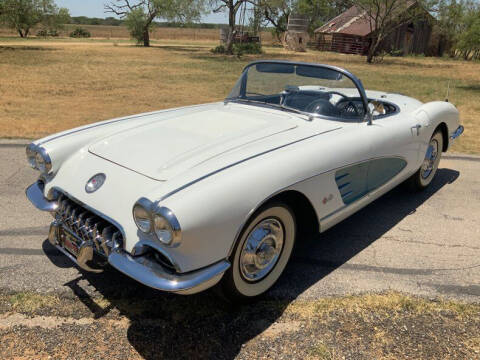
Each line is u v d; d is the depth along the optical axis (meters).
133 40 52.16
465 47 15.33
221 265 2.30
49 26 43.81
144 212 2.14
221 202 2.21
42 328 2.50
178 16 37.88
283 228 2.77
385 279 3.09
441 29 28.08
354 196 3.28
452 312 2.74
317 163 2.77
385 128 3.57
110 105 9.90
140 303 2.76
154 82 14.30
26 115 8.39
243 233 2.42
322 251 3.47
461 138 7.37
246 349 2.39
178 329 2.53
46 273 3.04
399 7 26.61
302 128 3.19
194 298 2.82
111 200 2.46
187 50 34.97
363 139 3.25
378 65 25.81
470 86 15.38
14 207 4.08
